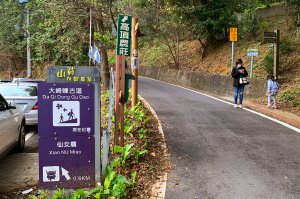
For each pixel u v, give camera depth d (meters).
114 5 16.59
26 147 9.48
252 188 5.80
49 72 5.09
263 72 18.78
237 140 8.81
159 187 5.87
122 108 7.15
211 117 11.96
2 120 7.18
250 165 6.91
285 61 17.55
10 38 34.28
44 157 4.98
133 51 10.41
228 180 6.15
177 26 27.09
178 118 11.71
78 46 18.05
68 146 5.01
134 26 9.88
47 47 20.56
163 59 33.00
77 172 5.06
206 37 27.02
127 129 8.46
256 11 25.12
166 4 26.36
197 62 27.86
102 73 18.25
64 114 4.98
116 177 5.44
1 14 33.12
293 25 20.73
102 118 10.80
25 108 10.74
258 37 23.14
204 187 5.86
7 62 40.25
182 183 6.04
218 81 20.69
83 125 5.02
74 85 4.96
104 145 5.50
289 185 5.91
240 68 14.17
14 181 6.55
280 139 8.90
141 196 5.54
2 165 7.52
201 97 18.09
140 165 6.81
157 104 15.12
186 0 25.36
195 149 8.02
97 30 16.89
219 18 24.64
